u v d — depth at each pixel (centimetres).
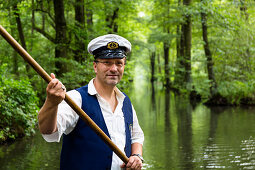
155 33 2522
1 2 1095
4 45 1259
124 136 186
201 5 1530
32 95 698
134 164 177
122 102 195
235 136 759
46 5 1332
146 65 4506
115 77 183
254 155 585
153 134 805
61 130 161
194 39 2297
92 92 183
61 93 144
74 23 1184
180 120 1025
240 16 1636
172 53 3875
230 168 509
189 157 576
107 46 180
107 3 1468
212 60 1597
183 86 2072
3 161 506
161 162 543
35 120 723
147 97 1981
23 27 1468
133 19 2195
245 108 1305
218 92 1448
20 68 1342
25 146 607
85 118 160
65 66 1080
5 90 659
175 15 1941
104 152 174
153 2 2389
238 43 1592
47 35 1365
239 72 1645
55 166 486
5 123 647
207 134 791
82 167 170
